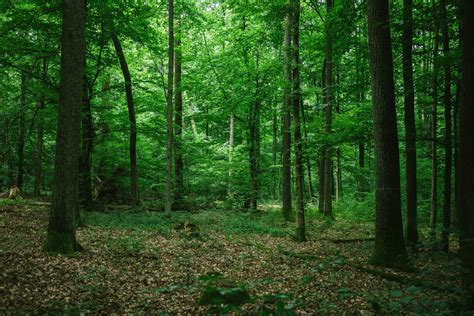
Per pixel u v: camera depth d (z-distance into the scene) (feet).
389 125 31.45
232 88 75.10
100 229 41.14
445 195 34.17
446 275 27.68
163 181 76.69
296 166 45.14
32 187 88.12
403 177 59.41
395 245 30.78
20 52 45.75
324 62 69.72
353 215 65.16
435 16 30.27
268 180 84.84
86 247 31.68
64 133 29.35
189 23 76.69
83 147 53.01
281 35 69.36
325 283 25.35
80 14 29.84
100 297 20.30
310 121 74.59
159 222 48.65
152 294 21.53
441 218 52.65
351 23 43.06
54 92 48.16
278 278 26.68
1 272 21.25
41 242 31.40
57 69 51.39
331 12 45.24
